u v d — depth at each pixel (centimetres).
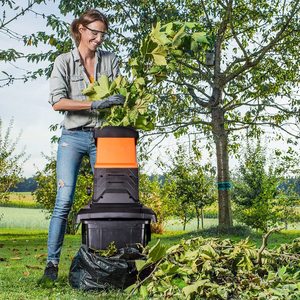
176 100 1296
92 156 387
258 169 1450
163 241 994
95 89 370
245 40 1458
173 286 305
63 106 377
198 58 1202
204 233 1231
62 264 531
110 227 332
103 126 359
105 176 340
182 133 1443
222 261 332
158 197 1711
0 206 3155
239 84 1377
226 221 1277
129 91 371
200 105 1291
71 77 391
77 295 314
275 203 1467
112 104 359
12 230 1962
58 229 378
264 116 1447
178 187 1622
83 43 389
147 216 334
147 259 320
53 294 321
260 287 310
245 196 1452
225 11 1300
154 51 367
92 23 380
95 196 340
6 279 400
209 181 1631
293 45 1373
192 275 328
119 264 322
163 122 1297
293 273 353
